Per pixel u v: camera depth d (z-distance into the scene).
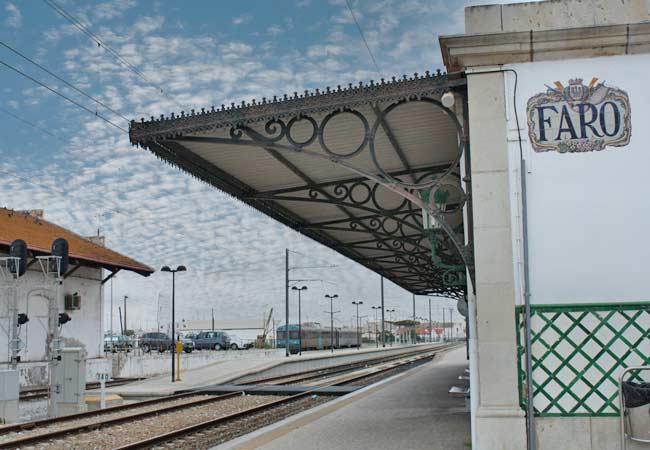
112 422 14.41
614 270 7.54
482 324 7.64
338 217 16.14
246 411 15.51
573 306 7.52
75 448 11.64
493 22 7.95
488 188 7.81
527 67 7.91
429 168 12.38
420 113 9.47
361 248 19.53
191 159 10.89
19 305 26.88
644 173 7.62
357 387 21.89
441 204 8.20
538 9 7.91
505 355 7.55
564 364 7.50
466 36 7.82
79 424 14.52
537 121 7.82
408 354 65.19
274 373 33.97
